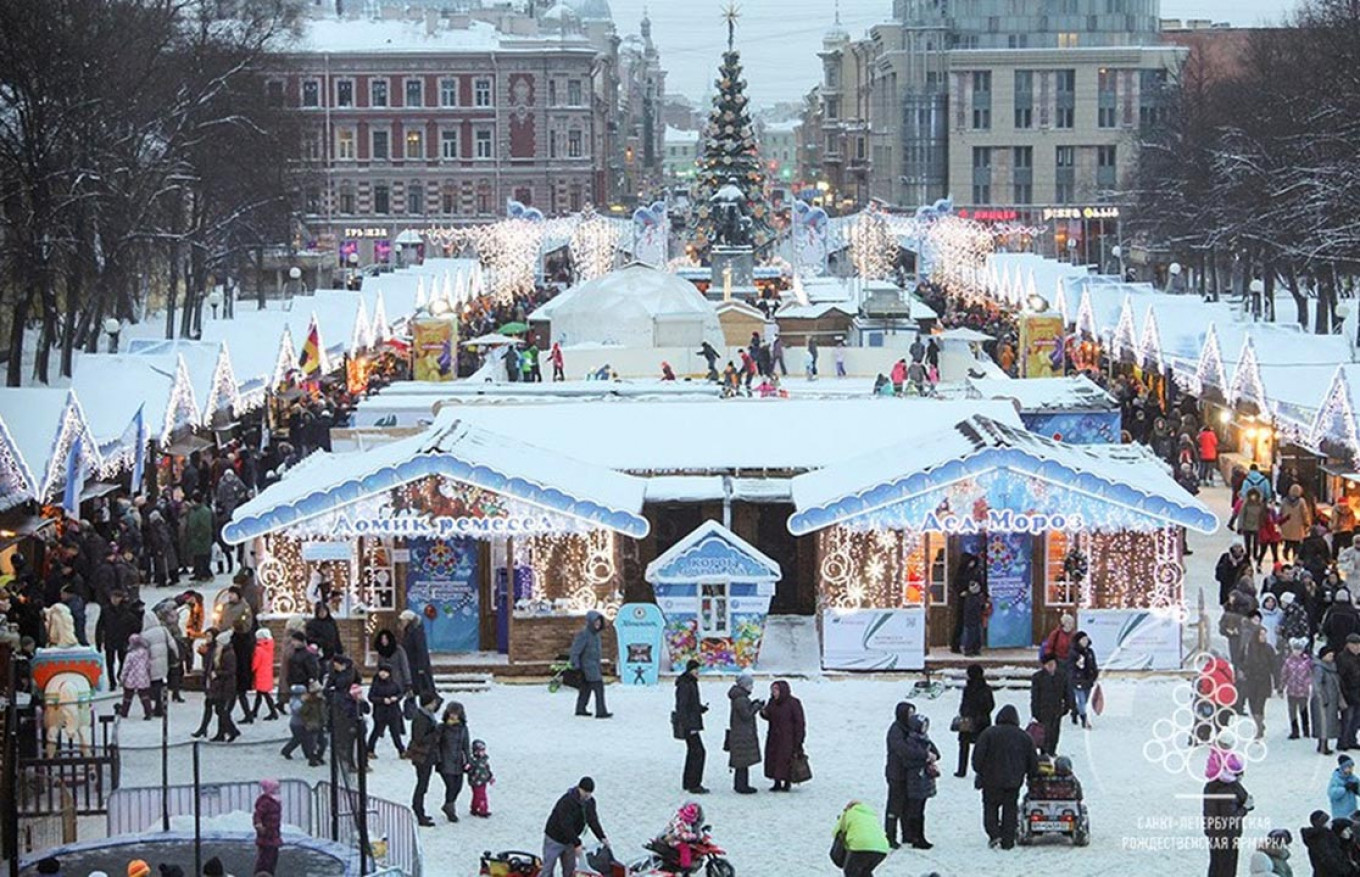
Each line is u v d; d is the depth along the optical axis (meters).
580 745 39.00
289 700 39.75
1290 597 41.09
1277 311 104.69
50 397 53.97
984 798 32.53
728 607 44.16
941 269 141.25
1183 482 63.84
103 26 90.44
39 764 32.97
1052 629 45.34
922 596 44.81
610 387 66.50
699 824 30.80
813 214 151.12
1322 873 27.84
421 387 66.56
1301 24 131.25
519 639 44.47
